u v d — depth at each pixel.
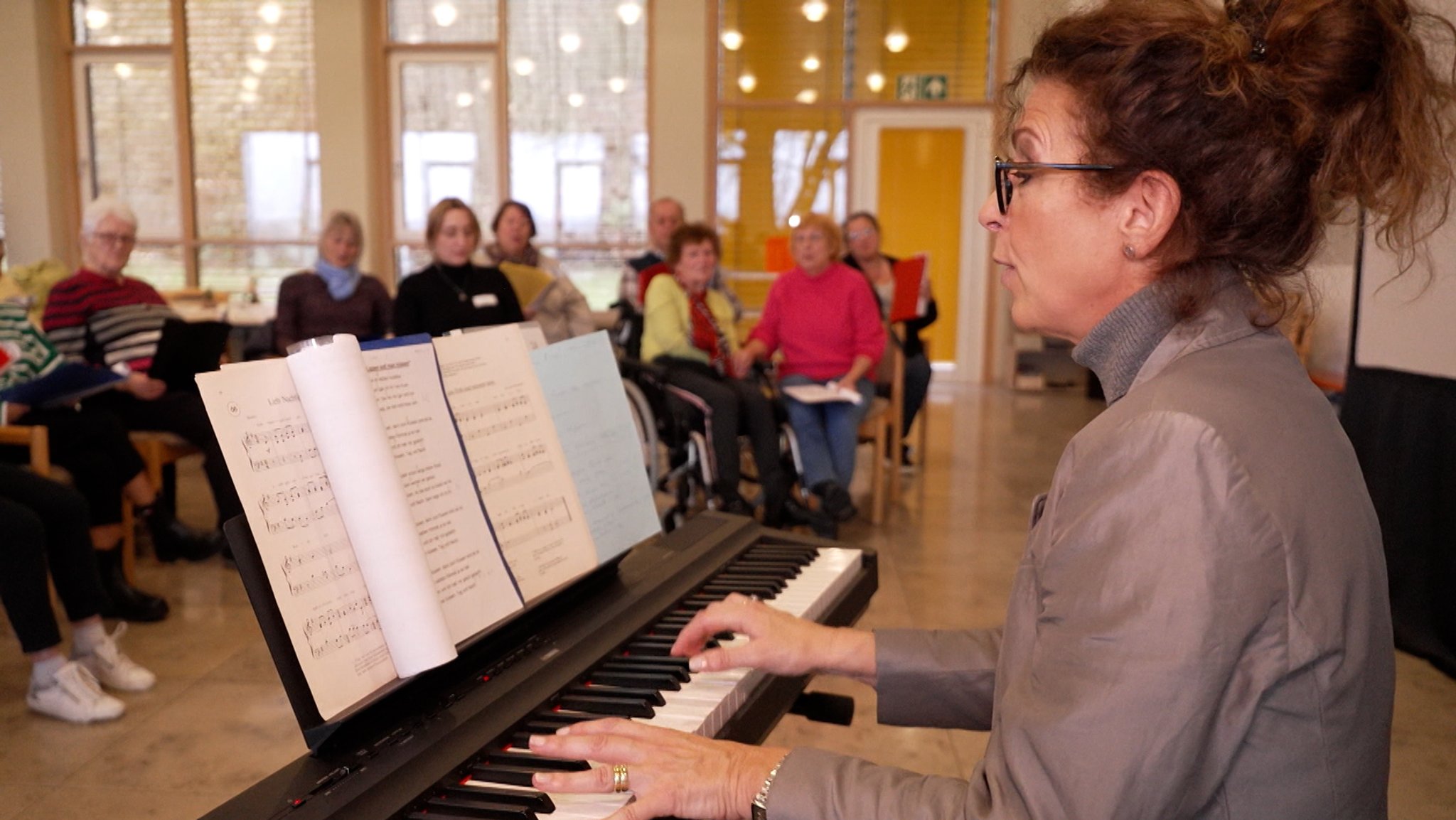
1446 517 2.76
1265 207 0.70
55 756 2.26
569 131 8.01
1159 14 0.71
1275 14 0.71
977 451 5.68
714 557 1.47
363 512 0.83
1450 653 2.73
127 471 3.24
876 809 0.73
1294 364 0.75
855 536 4.00
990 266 8.19
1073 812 0.64
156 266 8.19
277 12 7.85
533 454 1.09
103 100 8.04
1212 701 0.63
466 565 0.94
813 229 4.11
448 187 8.09
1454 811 2.07
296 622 0.78
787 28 8.00
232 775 2.19
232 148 8.02
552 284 4.22
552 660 1.04
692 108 7.87
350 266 4.70
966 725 1.09
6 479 2.55
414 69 7.97
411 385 0.94
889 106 8.03
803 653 1.08
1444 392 2.74
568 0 7.87
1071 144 0.74
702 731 0.98
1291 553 0.65
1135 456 0.67
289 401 0.83
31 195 8.00
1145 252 0.73
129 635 2.97
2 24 7.84
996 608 3.21
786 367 4.14
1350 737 0.69
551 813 0.81
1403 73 0.70
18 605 2.41
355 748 0.84
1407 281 2.84
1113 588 0.65
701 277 3.99
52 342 3.53
